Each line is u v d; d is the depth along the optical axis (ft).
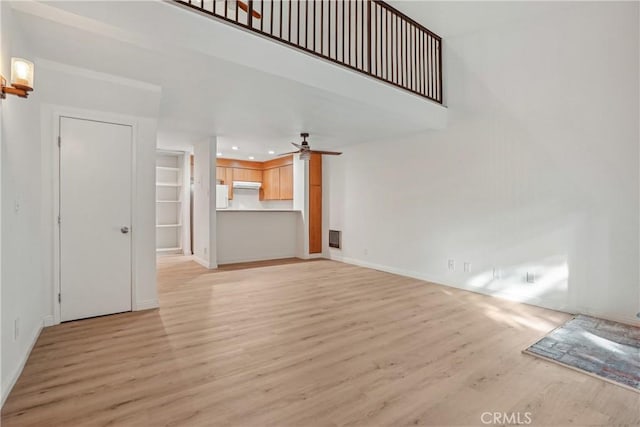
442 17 14.19
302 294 13.93
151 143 11.72
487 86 13.88
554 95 11.98
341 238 22.04
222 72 9.25
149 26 7.33
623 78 10.51
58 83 9.43
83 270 10.70
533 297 12.63
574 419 5.86
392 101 12.85
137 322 10.48
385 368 7.63
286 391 6.66
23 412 5.92
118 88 10.00
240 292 14.20
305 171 23.08
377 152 19.25
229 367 7.64
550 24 12.04
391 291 14.49
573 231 11.63
